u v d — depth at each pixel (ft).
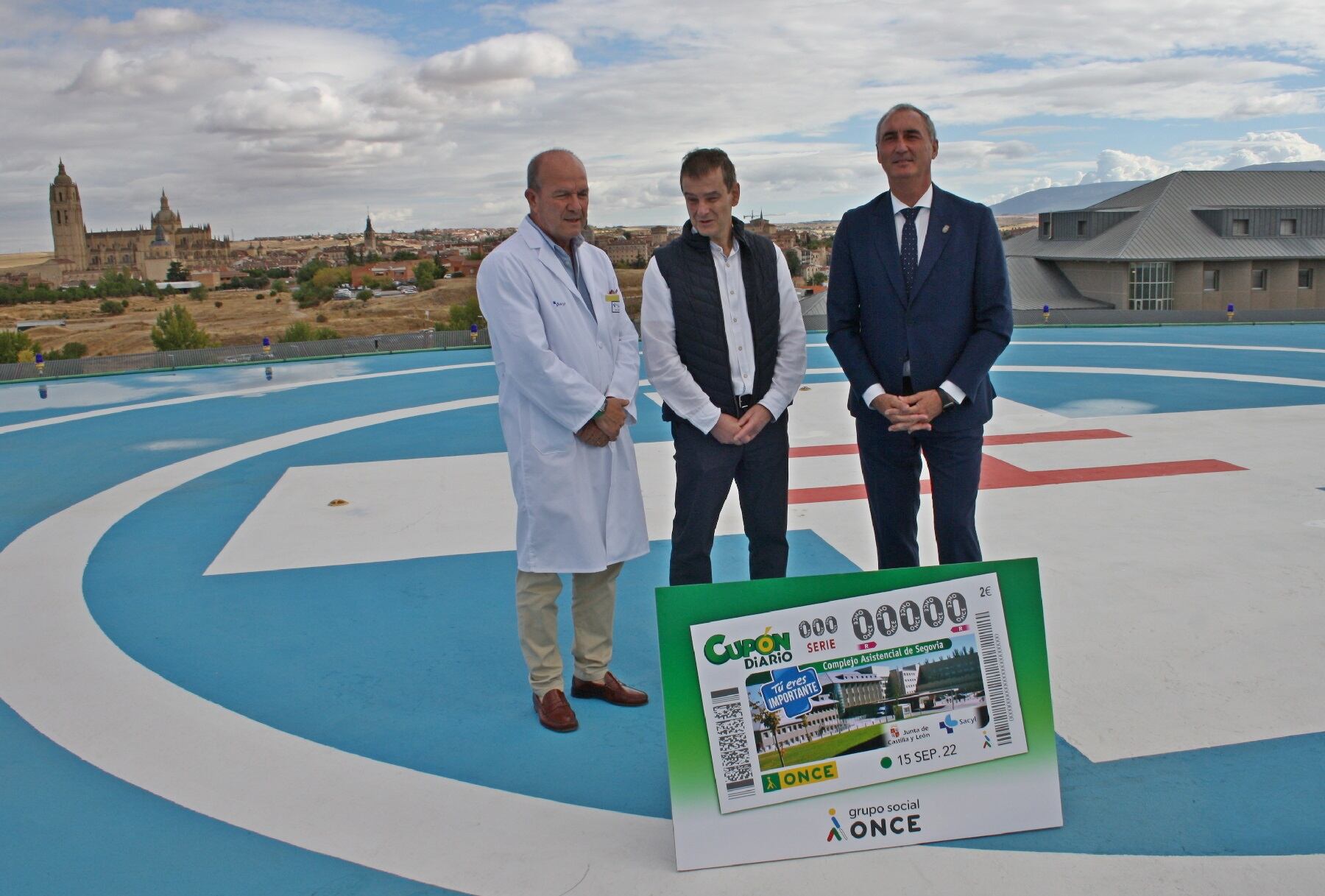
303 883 8.79
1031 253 135.74
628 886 8.55
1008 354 50.24
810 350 55.88
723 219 11.96
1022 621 9.29
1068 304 126.93
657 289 12.17
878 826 8.89
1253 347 50.42
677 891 8.45
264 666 14.01
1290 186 130.21
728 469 12.28
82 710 12.66
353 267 646.74
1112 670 12.68
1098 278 126.11
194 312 578.66
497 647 14.47
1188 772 10.07
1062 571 16.85
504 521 21.84
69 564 19.58
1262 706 11.51
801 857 8.80
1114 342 55.11
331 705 12.62
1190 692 11.94
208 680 13.58
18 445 33.96
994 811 9.04
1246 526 19.08
